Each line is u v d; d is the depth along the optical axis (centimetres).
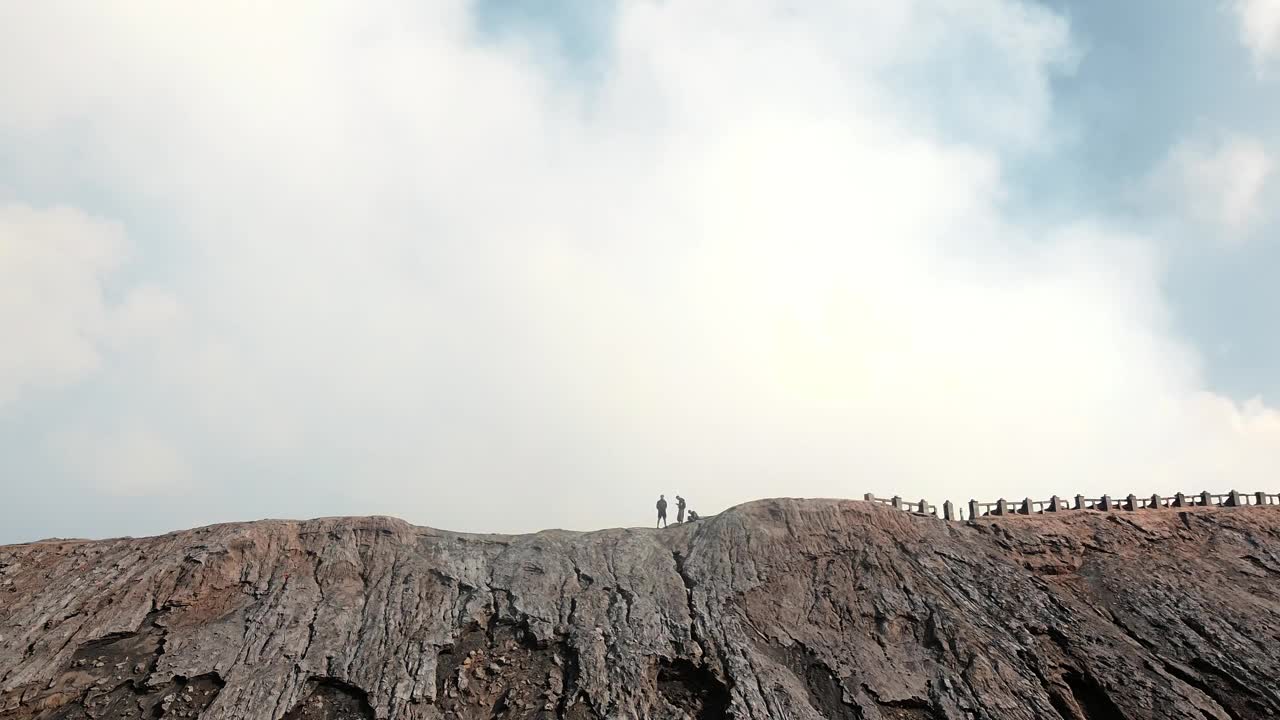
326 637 3419
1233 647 3244
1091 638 3341
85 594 3491
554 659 3366
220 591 3638
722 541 4072
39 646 3200
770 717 3022
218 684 3138
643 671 3266
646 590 3766
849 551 3972
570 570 3925
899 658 3328
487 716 3119
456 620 3578
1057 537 4078
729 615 3578
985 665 3222
